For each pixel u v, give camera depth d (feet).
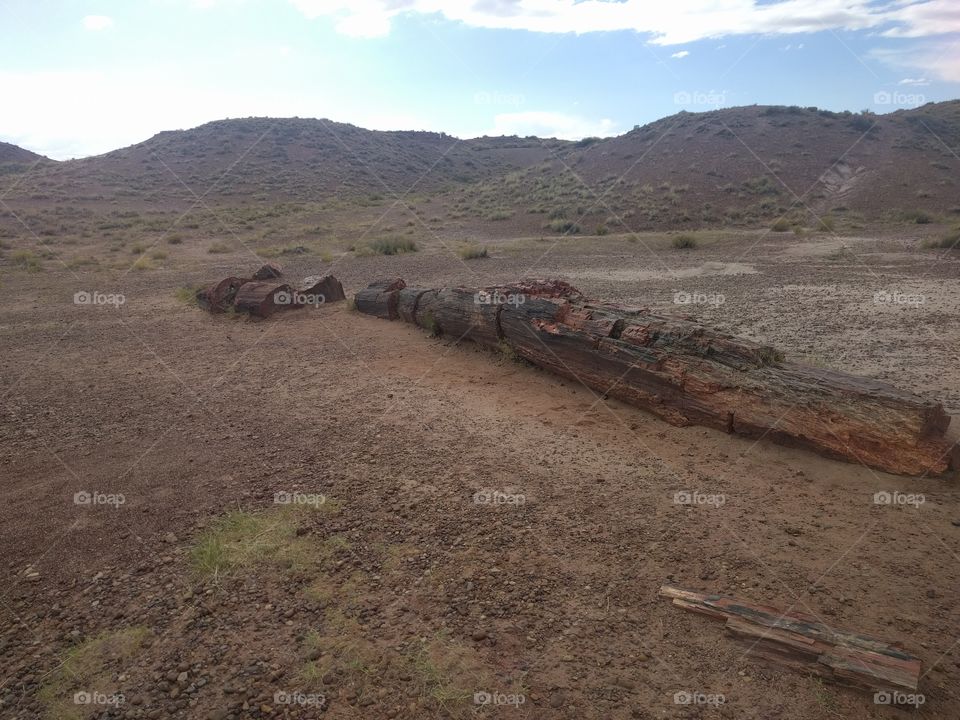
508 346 31.86
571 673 11.62
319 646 12.51
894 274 55.67
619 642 12.35
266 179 184.44
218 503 18.52
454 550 15.61
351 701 11.19
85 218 129.18
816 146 151.53
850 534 15.57
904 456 17.87
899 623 12.53
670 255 77.46
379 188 189.78
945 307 40.70
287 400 27.50
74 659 12.46
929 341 32.68
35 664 12.43
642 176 144.77
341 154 220.02
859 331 35.58
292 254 88.12
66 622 13.62
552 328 27.99
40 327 44.75
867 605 13.07
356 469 20.36
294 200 162.71
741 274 60.23
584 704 10.94
